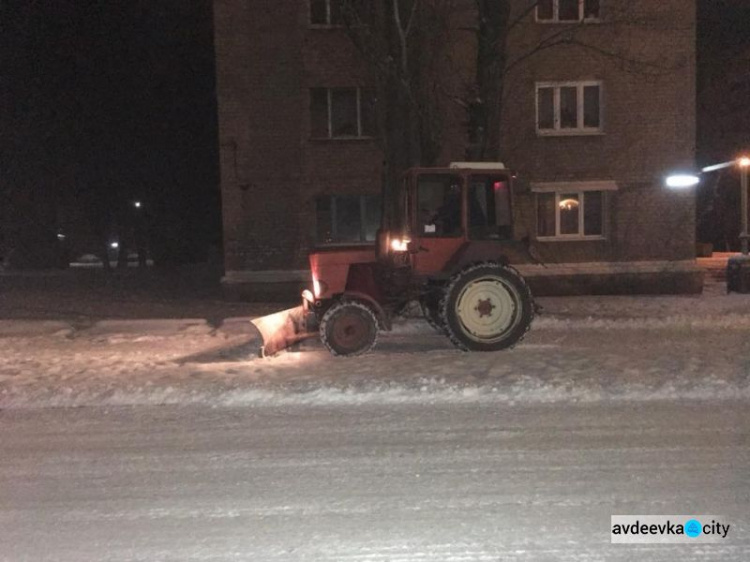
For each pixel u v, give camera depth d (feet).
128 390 24.66
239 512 14.79
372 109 58.90
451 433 19.48
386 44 44.09
